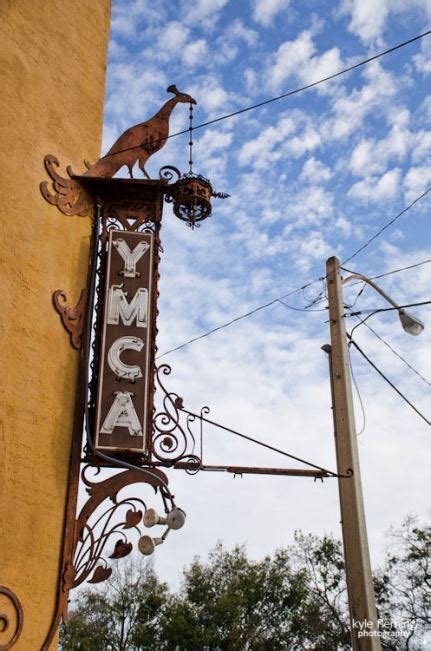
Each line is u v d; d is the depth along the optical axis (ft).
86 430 29.91
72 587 27.50
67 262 33.19
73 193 34.88
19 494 27.32
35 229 32.32
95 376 31.55
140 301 32.96
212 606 111.14
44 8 37.55
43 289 31.55
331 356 33.24
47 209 33.32
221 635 109.40
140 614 110.73
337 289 35.04
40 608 26.58
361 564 27.84
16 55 34.86
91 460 29.96
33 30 36.37
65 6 39.06
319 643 107.45
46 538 27.71
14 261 30.78
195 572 118.32
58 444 29.53
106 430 29.94
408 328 36.17
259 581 114.93
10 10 35.42
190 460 30.68
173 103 39.24
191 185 36.01
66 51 38.01
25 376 29.30
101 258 34.45
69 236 33.88
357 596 27.35
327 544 113.19
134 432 30.14
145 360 31.73
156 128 38.45
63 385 30.71
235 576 118.83
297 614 111.04
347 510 29.27
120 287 33.19
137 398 30.89
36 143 34.09
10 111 33.40
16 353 29.30
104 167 36.58
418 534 98.32
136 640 107.24
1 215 31.04
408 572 96.53
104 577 27.81
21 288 30.60
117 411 30.32
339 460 30.68
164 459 30.45
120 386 30.96
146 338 32.19
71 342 31.73
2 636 24.97
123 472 29.99
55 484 28.78
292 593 112.37
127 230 35.12
